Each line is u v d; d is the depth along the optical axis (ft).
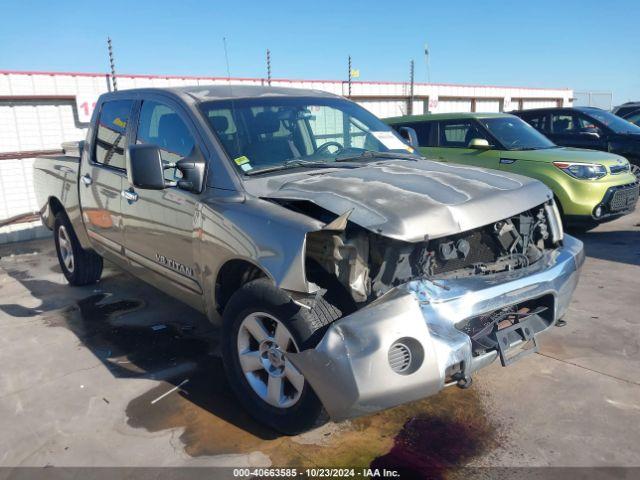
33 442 9.94
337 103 14.47
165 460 9.30
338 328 8.13
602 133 31.12
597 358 12.50
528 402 10.73
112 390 11.76
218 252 10.30
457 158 26.81
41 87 31.99
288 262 8.69
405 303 8.24
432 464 9.00
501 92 67.26
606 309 15.43
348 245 8.63
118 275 20.77
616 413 10.27
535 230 11.22
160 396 11.44
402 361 8.14
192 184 11.09
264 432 10.02
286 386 9.71
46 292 19.06
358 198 9.30
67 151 21.38
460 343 8.48
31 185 32.22
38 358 13.50
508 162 24.85
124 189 13.83
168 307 16.96
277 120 12.56
